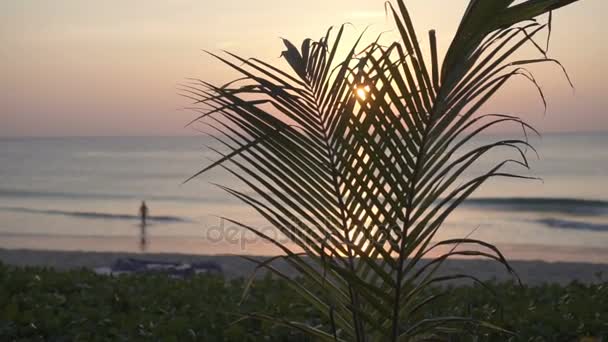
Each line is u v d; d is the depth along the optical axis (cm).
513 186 3584
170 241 2416
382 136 273
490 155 5038
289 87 292
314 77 298
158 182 4581
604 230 2483
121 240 2461
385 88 267
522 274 1188
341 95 289
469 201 2991
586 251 2098
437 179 271
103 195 4003
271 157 296
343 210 297
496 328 290
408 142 271
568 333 436
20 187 4522
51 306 497
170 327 446
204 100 295
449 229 2573
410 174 274
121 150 7819
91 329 453
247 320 467
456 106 259
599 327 440
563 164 4528
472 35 239
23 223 3028
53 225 2956
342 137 282
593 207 2858
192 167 5509
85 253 1634
